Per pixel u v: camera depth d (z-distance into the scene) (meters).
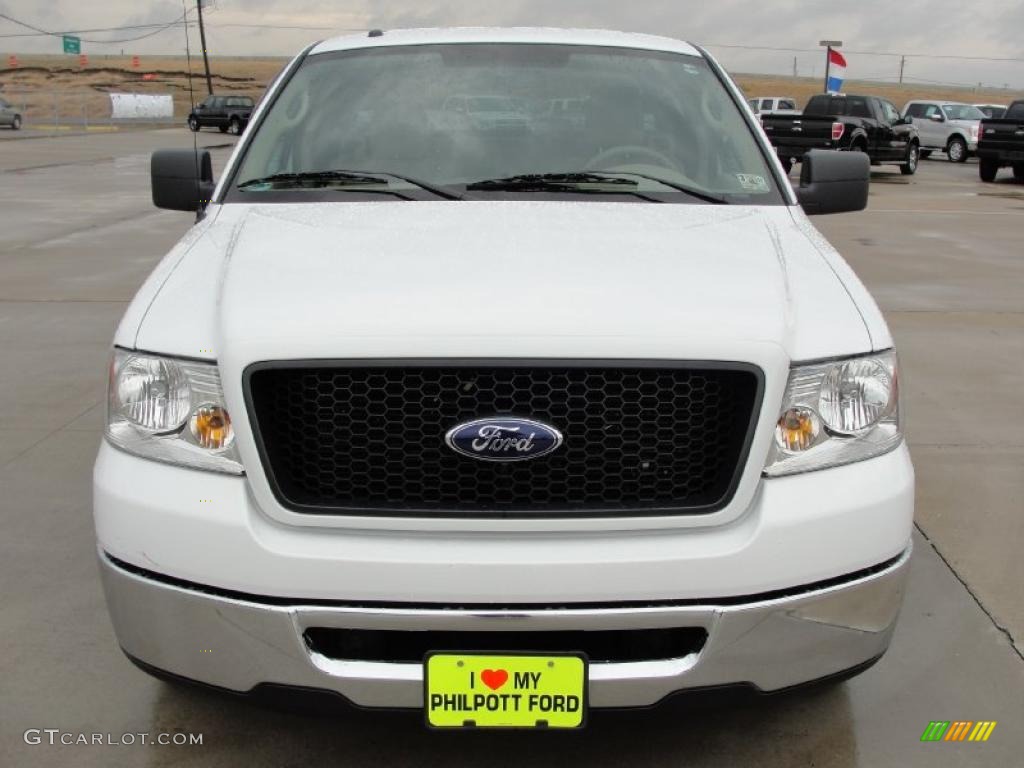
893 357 2.49
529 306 2.23
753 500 2.24
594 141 3.38
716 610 2.18
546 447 2.19
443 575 2.14
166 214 14.30
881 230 13.30
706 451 2.25
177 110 63.41
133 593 2.31
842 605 2.30
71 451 4.91
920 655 3.14
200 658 2.28
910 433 5.26
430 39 3.84
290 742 2.70
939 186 20.94
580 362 2.17
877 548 2.32
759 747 2.68
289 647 2.19
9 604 3.43
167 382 2.32
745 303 2.32
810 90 85.81
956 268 10.33
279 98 3.61
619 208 3.01
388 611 2.16
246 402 2.20
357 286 2.33
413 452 2.22
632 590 2.16
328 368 2.19
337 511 2.19
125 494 2.30
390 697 2.21
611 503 2.22
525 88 3.57
